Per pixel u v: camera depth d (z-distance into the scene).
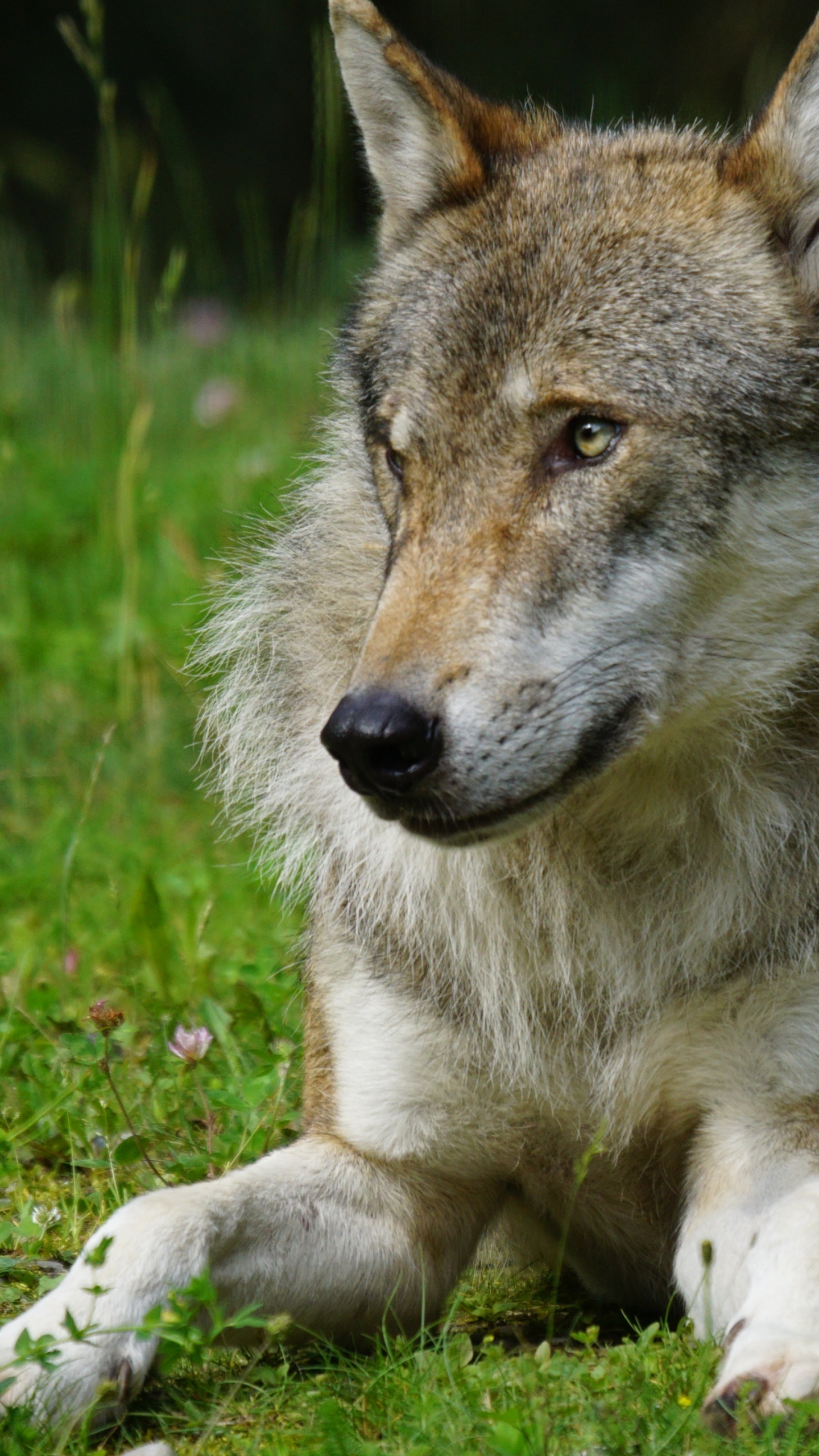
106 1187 6.93
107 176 17.44
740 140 6.54
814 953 5.84
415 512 5.91
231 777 7.72
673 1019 6.00
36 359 21.16
